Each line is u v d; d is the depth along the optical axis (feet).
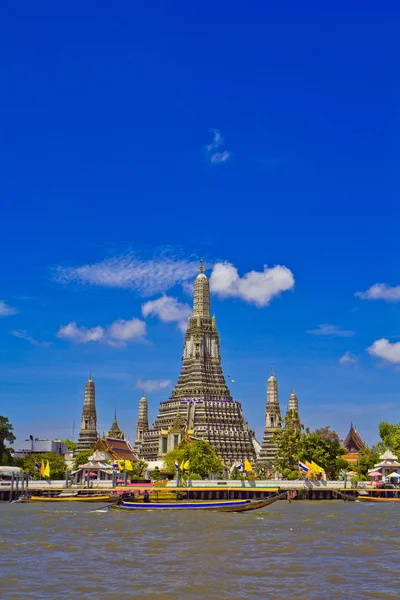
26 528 278.67
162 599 150.71
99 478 580.30
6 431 633.20
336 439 625.00
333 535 258.57
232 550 216.13
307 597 151.84
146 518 330.13
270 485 515.09
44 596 151.74
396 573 177.37
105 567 184.65
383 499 498.28
